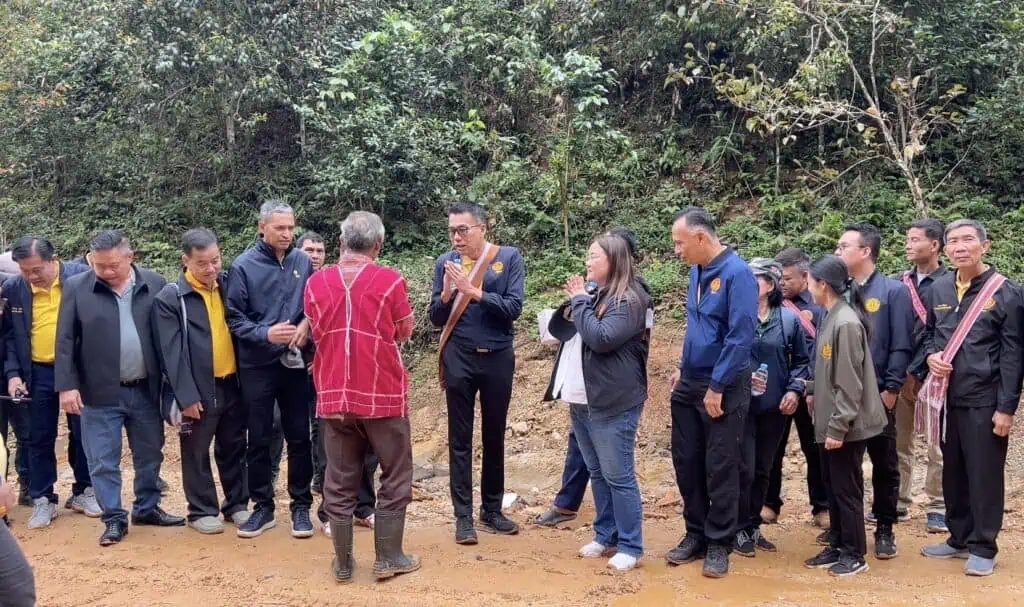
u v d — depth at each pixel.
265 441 5.09
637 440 7.13
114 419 5.11
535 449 7.16
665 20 9.91
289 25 10.24
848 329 4.23
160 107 10.84
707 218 4.30
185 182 11.58
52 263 5.65
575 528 5.33
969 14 9.49
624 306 4.21
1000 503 4.36
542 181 10.27
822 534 4.96
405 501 4.41
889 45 9.61
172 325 5.00
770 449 4.79
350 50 10.59
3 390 5.70
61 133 11.62
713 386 4.16
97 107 12.11
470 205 4.85
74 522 5.60
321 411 4.26
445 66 11.04
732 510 4.30
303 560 4.69
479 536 5.10
